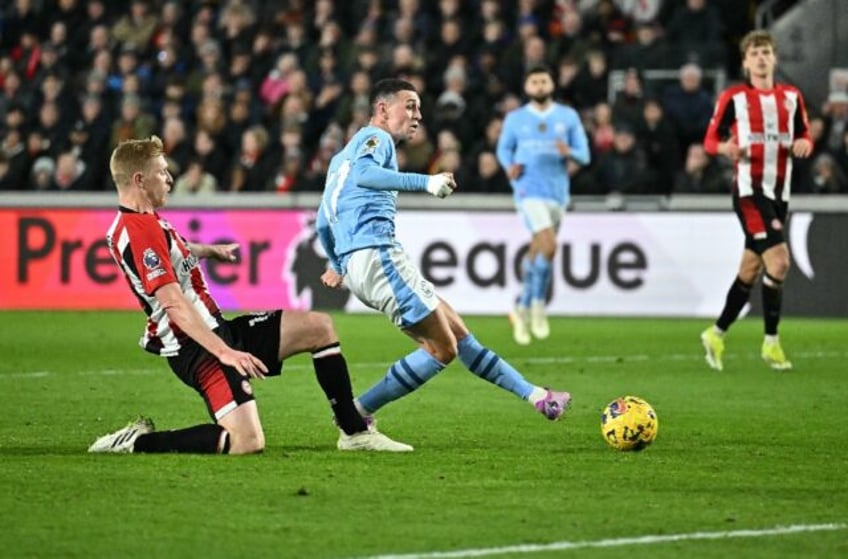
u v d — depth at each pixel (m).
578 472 20.42
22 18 63.31
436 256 49.50
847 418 26.47
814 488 19.34
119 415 26.64
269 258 50.31
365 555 15.43
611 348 39.72
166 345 21.70
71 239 51.16
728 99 34.31
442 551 15.61
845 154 49.72
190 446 21.48
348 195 22.47
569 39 55.00
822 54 56.12
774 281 33.94
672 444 23.22
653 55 54.38
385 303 22.36
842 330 44.28
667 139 51.06
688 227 48.03
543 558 15.36
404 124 22.73
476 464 21.05
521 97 54.09
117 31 61.06
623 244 48.56
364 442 22.25
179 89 56.00
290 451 22.11
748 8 58.72
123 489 18.84
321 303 50.16
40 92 59.09
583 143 42.47
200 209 50.78
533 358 37.16
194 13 61.31
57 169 55.03
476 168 51.53
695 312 48.16
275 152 53.41
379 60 55.81
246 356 20.75
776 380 32.53
